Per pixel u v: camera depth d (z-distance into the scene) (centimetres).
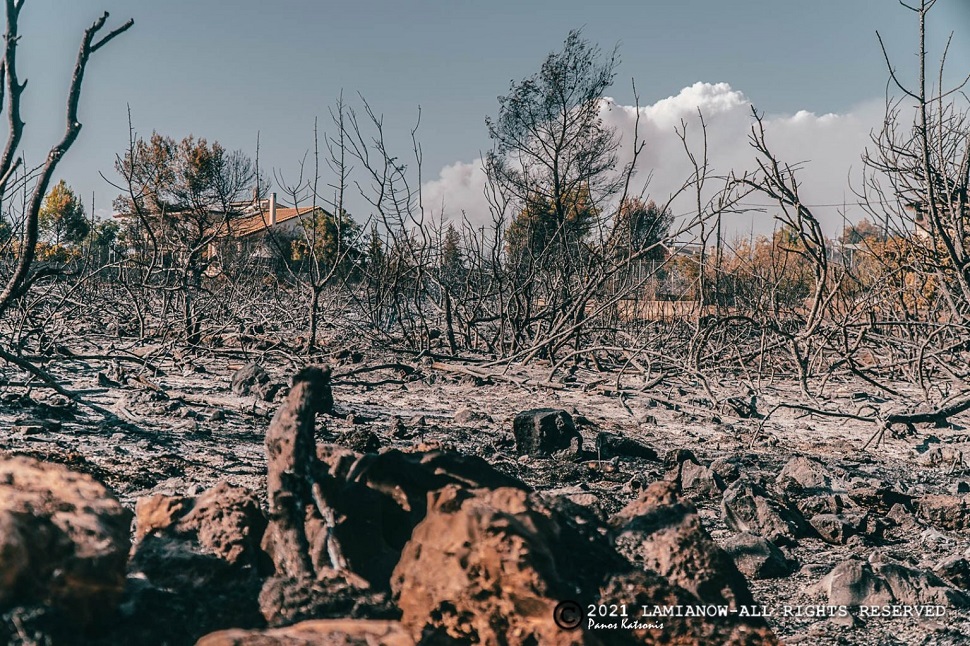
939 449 931
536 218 2295
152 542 333
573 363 1625
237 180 3069
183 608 290
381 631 269
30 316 1598
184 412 902
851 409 1282
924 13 938
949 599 465
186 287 1664
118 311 2025
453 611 273
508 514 286
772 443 999
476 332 1966
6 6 554
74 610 247
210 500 350
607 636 295
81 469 624
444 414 1072
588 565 312
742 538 549
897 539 623
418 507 340
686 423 1120
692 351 1461
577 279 1797
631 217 1641
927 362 1352
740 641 303
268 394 1069
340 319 2162
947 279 1145
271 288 2341
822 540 618
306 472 327
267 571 338
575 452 824
